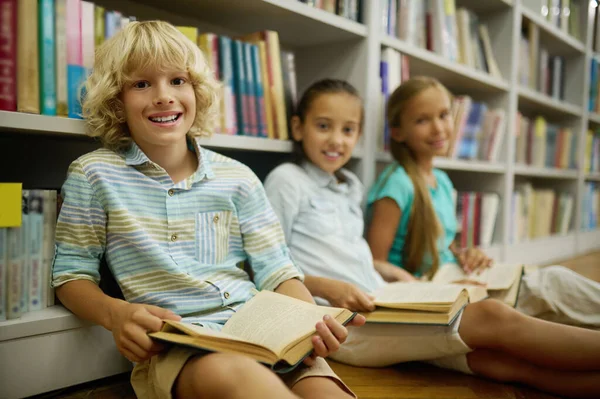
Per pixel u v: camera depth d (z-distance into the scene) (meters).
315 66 1.49
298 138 1.21
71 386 0.84
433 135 1.36
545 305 1.04
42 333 0.76
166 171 0.80
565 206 2.61
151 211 0.77
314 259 1.09
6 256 0.76
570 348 0.79
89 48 0.88
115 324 0.65
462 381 0.91
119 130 0.82
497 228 2.03
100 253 0.78
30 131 0.82
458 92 2.10
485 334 0.85
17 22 0.79
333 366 0.99
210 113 0.92
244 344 0.59
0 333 0.72
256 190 0.89
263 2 1.16
